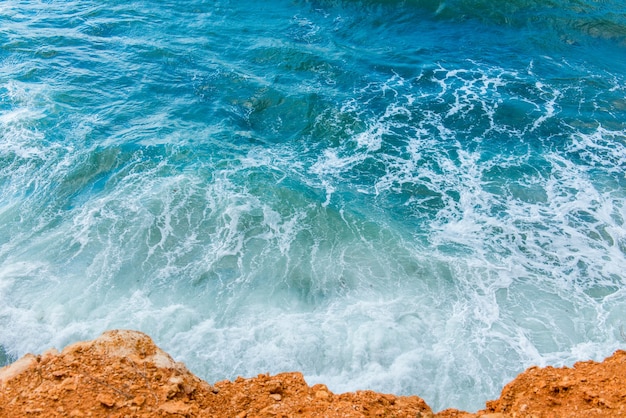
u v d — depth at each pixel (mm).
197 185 16250
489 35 26359
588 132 19047
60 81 21734
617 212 15195
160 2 29594
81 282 12617
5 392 6297
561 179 16656
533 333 11438
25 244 13773
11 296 12148
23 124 18625
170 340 11188
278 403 6812
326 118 19891
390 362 10742
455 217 15250
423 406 7211
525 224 14859
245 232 14469
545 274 13133
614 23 26656
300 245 14102
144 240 13992
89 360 6797
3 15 27094
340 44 25531
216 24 27281
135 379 6574
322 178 16906
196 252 13703
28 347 10961
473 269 13305
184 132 19062
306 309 12125
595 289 12633
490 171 17141
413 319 11789
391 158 17844
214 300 12281
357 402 6770
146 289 12523
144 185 16188
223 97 21250
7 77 21641
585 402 6594
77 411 5930
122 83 21984
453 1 28516
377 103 20875
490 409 7523
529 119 19812
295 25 27266
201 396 6812
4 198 15375
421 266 13422
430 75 22984
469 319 11812
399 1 28781
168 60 23781
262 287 12711
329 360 10797
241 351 10953
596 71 23312
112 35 25891
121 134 18688
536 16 27344
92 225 14461
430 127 19438
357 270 13297
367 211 15484
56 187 15922
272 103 20922
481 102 20859
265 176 16812
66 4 29031
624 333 11375
